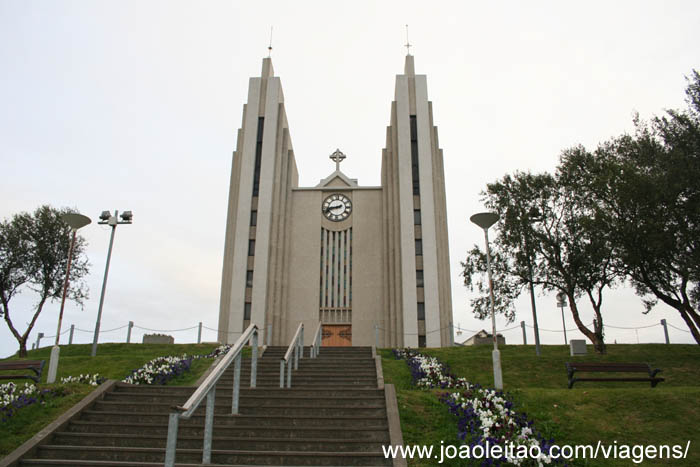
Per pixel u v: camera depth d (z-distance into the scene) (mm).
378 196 36000
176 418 6520
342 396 11344
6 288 25562
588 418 10336
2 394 11094
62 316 14742
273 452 8258
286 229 34594
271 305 31547
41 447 8477
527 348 24484
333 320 33250
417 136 34969
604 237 19938
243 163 34438
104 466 7812
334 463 8219
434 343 29953
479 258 24266
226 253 33281
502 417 9711
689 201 18141
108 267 22797
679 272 19156
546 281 22922
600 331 21391
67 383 12609
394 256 33031
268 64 37719
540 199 23359
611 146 22375
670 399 11070
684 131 19000
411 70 37500
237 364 10172
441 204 35000
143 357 20031
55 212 27641
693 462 8750
